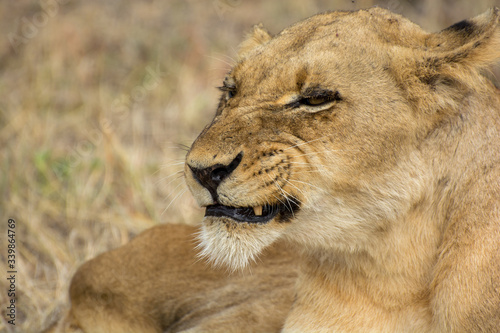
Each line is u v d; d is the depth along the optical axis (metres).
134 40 15.23
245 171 5.89
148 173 11.68
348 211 6.09
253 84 6.23
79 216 10.80
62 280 9.53
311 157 5.97
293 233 6.25
